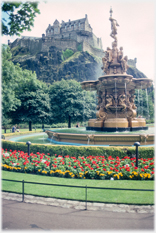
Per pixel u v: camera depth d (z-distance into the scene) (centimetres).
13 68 3203
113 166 962
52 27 15588
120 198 727
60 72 13938
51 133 1872
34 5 970
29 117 4025
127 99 1773
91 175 918
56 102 4762
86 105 4888
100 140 1402
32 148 1360
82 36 15012
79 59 14075
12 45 17350
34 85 4178
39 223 584
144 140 1341
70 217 616
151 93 6744
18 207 686
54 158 1117
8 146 1538
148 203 685
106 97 1716
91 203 703
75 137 1516
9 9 966
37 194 777
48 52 14525
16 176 988
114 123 1614
